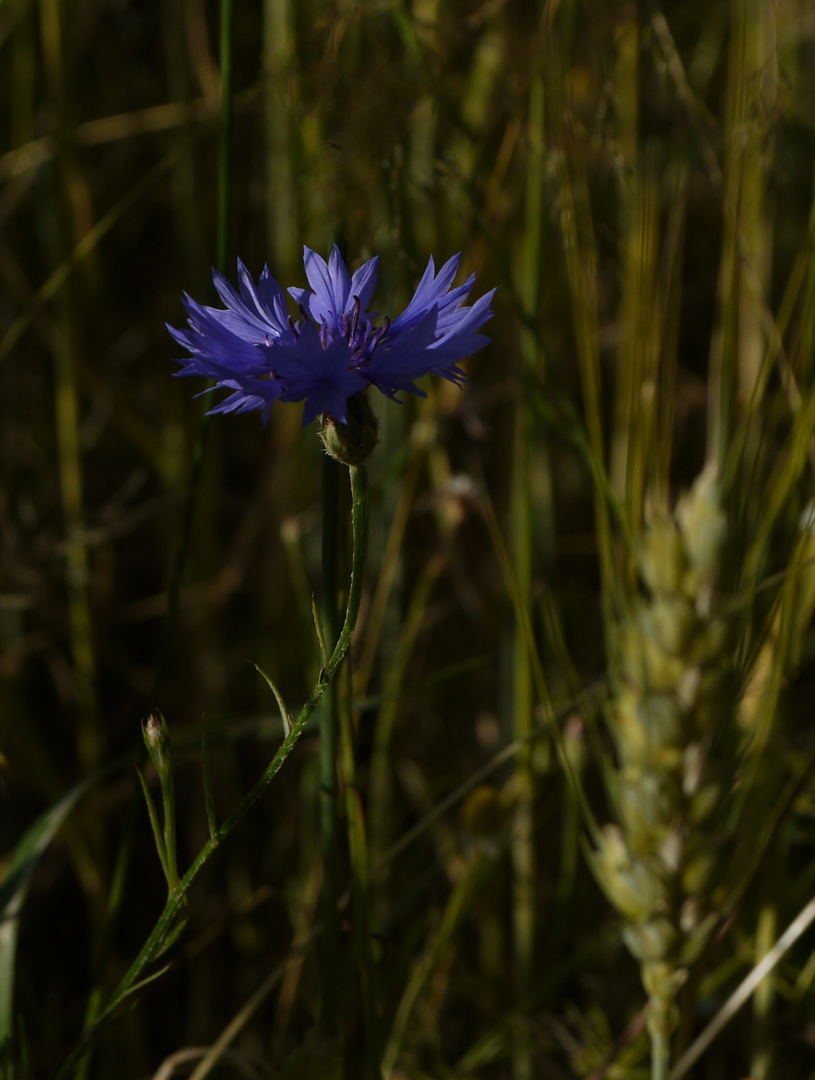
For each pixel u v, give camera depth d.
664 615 0.50
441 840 0.64
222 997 0.67
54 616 0.71
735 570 0.51
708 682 0.50
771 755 0.55
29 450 0.76
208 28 0.73
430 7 0.61
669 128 0.64
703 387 0.76
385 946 0.54
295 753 0.68
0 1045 0.51
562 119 0.53
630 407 0.51
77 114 0.65
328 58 0.54
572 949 0.66
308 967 0.63
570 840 0.60
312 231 0.62
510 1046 0.60
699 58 0.74
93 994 0.54
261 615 0.72
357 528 0.48
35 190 0.75
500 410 0.73
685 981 0.53
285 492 0.69
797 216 0.75
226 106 0.52
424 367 0.47
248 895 0.70
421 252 0.64
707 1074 0.59
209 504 0.72
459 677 0.74
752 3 0.60
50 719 0.76
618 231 0.60
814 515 0.51
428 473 0.71
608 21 0.58
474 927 0.69
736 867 0.53
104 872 0.63
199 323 0.48
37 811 0.71
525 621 0.52
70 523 0.65
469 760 0.73
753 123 0.53
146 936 0.69
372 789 0.61
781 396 0.54
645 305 0.51
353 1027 0.61
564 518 0.78
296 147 0.61
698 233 0.79
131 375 0.81
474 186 0.60
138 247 0.82
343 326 0.49
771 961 0.53
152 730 0.48
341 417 0.47
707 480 0.50
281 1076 0.51
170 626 0.54
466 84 0.65
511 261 0.64
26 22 0.66
